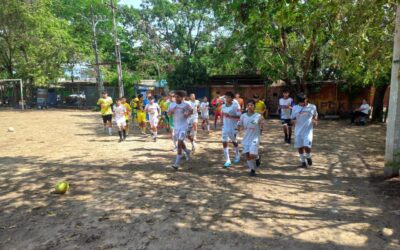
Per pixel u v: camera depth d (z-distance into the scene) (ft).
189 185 21.45
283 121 37.40
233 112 26.21
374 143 38.34
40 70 104.06
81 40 124.88
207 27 114.01
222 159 29.30
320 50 63.77
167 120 48.24
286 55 59.72
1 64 108.58
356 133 47.01
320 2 20.25
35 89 111.86
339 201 18.53
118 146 36.32
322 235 14.30
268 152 32.30
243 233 14.48
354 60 24.00
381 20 22.67
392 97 21.84
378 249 13.10
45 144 37.88
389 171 22.65
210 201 18.48
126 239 13.94
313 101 73.56
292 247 13.24
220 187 21.07
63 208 17.53
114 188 20.88
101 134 46.50
